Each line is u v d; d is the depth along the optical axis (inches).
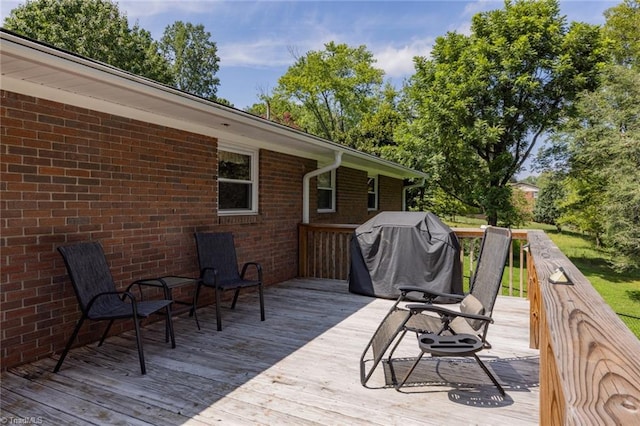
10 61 103.3
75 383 117.5
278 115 1014.4
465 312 126.8
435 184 610.2
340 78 980.6
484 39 521.3
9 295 126.6
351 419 98.3
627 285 473.7
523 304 212.7
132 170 166.9
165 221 183.3
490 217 547.5
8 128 124.9
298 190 293.6
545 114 512.7
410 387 115.6
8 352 126.8
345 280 277.1
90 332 152.3
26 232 130.5
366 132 814.5
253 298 226.1
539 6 508.1
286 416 99.5
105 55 679.7
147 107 160.7
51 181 137.3
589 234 744.3
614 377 33.9
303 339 156.6
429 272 214.4
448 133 524.7
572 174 537.0
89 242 144.8
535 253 108.0
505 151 535.5
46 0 661.3
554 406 49.0
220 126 200.1
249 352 142.9
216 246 197.0
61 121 139.7
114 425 95.0
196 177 200.5
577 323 47.8
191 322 181.0
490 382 119.4
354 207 411.2
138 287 169.6
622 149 424.5
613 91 450.6
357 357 138.3
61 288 141.8
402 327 113.2
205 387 115.1
